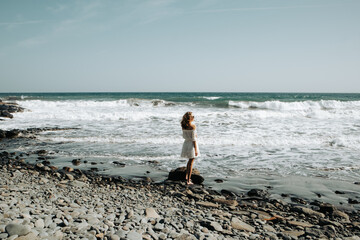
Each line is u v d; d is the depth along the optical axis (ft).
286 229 13.87
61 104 93.56
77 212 13.46
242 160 28.63
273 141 37.17
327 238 12.83
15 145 35.70
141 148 33.83
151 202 17.26
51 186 19.45
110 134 42.47
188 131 21.71
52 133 43.65
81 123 54.34
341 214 15.97
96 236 10.77
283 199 18.71
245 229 13.42
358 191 20.08
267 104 87.76
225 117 62.59
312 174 24.07
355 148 33.60
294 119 59.16
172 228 12.74
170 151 32.37
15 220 11.05
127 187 20.54
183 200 18.07
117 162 27.63
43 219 11.87
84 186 20.31
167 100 126.62
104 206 15.58
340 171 24.88
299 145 35.42
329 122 54.60
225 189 20.65
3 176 21.40
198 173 22.85
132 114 62.90
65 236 10.48
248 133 42.63
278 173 24.40
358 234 13.56
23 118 60.85
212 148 33.88
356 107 86.17
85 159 28.96
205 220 14.05
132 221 13.12
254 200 18.45
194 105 94.63
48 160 28.55
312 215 16.02
